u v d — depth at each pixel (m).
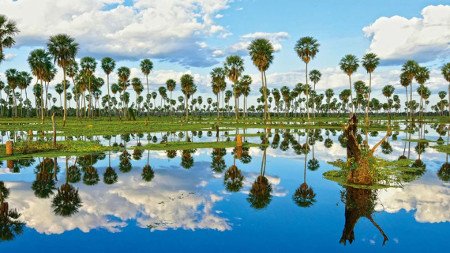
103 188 16.64
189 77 91.56
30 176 19.47
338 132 58.66
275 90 144.12
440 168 22.36
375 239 10.28
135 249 9.43
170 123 81.81
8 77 89.81
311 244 9.87
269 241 10.04
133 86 111.06
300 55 76.75
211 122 91.00
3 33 43.78
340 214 12.69
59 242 9.95
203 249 9.45
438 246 9.71
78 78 91.50
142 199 14.66
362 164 17.91
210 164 24.11
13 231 10.88
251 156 28.33
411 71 89.25
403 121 103.56
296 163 24.78
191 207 13.52
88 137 45.19
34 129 54.72
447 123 91.94
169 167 22.72
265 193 15.84
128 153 29.50
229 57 77.56
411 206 13.69
